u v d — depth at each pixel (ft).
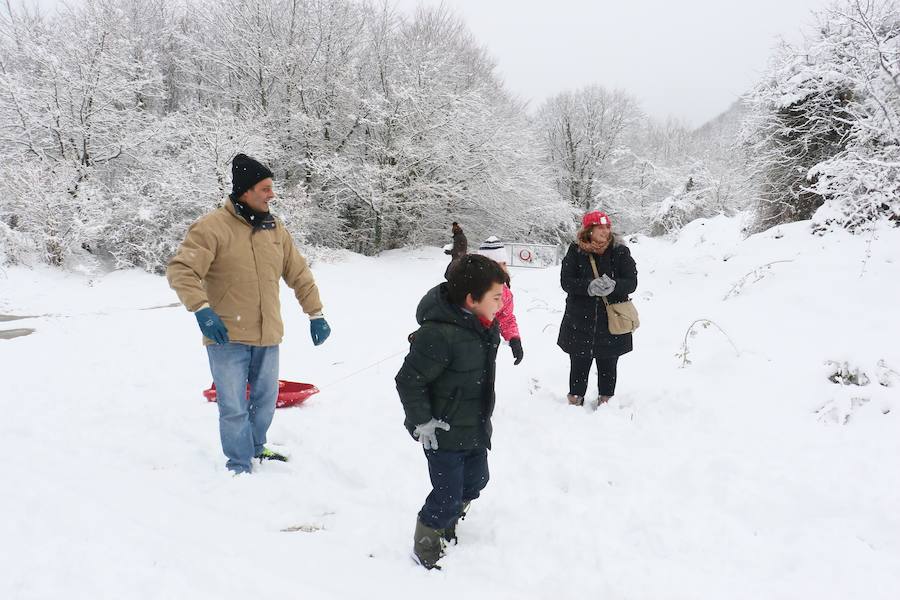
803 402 13.29
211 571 7.39
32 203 44.70
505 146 65.10
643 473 11.23
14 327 25.63
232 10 63.41
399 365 19.06
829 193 24.56
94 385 17.04
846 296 17.37
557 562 8.52
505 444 12.86
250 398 12.09
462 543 9.24
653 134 137.49
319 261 52.29
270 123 63.26
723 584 7.89
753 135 33.68
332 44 65.36
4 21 52.80
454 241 19.27
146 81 55.16
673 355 16.98
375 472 11.43
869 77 25.13
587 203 107.24
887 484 10.02
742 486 10.40
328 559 8.38
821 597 7.56
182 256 10.46
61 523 8.28
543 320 23.47
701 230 52.70
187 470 11.40
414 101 61.26
